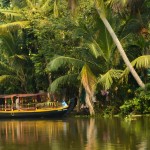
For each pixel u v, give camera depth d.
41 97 41.31
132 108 34.66
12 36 43.69
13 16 41.28
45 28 38.44
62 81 36.28
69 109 37.12
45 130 27.22
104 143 20.66
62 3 38.09
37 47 42.72
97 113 37.03
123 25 34.66
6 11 41.44
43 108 38.31
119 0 31.39
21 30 42.50
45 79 42.69
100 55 34.84
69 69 39.25
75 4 31.17
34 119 37.22
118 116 35.31
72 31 36.22
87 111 39.03
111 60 35.41
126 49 35.69
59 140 22.38
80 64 35.03
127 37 34.59
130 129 25.45
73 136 23.72
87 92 34.56
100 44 35.22
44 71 40.09
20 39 43.69
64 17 37.03
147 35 34.62
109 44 35.09
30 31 40.97
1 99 45.38
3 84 44.75
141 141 20.67
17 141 22.59
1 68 44.72
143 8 33.72
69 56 37.16
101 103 37.81
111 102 36.84
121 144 20.12
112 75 33.19
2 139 23.55
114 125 28.27
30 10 41.00
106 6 33.00
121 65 36.16
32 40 42.59
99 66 35.62
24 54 44.03
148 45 35.16
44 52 39.00
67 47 38.31
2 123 34.12
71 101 37.31
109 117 35.16
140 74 37.28
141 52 36.22
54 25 37.75
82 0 35.72
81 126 28.83
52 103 38.59
